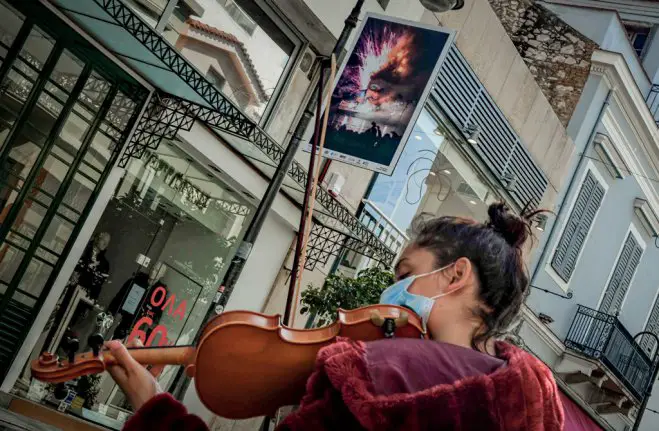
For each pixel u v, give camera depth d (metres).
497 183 18.59
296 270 2.82
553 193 21.44
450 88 16.00
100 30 9.00
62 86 9.40
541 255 21.64
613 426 27.08
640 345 28.12
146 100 10.09
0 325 9.41
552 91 23.03
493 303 1.54
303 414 1.29
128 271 10.73
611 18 23.70
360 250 13.51
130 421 1.43
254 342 1.53
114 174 10.14
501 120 17.91
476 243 1.55
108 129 9.96
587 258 24.14
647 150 25.81
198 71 8.88
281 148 10.38
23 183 9.35
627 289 26.81
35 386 9.62
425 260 1.57
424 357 1.35
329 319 12.48
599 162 23.55
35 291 9.69
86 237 10.05
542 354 22.72
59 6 8.84
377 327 1.57
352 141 10.08
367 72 10.17
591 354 23.42
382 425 1.26
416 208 16.19
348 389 1.27
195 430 1.44
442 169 16.69
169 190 10.97
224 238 12.16
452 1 9.14
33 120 9.26
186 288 11.69
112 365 1.54
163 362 1.68
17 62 8.95
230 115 9.65
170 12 10.13
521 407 1.33
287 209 12.89
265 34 12.05
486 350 1.54
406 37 10.16
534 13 23.83
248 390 1.58
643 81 25.64
